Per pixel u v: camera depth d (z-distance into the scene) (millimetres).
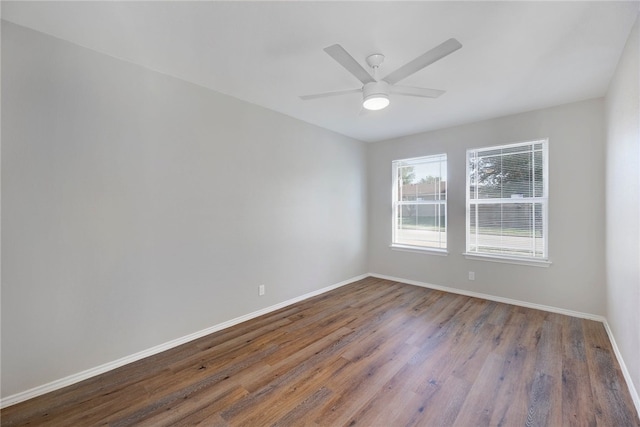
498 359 2318
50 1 1624
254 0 1625
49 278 1954
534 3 1648
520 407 1778
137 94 2348
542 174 3412
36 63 1896
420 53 2158
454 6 1668
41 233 1919
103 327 2186
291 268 3674
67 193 2018
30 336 1889
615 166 2443
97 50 2141
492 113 3518
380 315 3268
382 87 2121
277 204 3486
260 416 1724
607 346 2496
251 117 3186
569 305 3217
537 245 3453
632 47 1882
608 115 2746
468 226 3973
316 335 2779
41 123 1913
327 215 4219
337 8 1692
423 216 4469
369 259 5062
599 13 1733
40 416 1735
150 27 1879
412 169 4598
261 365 2268
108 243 2205
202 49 2141
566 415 1707
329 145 4250
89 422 1690
